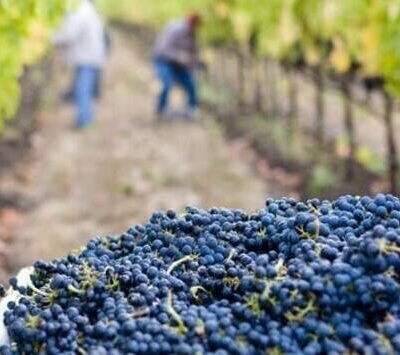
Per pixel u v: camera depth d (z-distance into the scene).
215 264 2.42
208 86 19.33
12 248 7.86
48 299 2.36
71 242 8.17
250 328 2.05
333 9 9.41
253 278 2.14
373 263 2.06
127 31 39.47
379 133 12.62
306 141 12.01
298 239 2.35
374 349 1.93
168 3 22.61
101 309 2.29
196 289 2.29
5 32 7.61
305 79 16.52
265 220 2.50
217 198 9.71
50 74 21.11
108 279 2.35
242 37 14.34
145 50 31.17
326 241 2.27
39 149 12.69
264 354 2.01
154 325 2.09
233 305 2.12
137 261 2.47
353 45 9.07
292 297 2.06
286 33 11.27
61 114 16.27
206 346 2.03
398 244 2.10
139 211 9.24
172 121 15.14
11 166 11.04
